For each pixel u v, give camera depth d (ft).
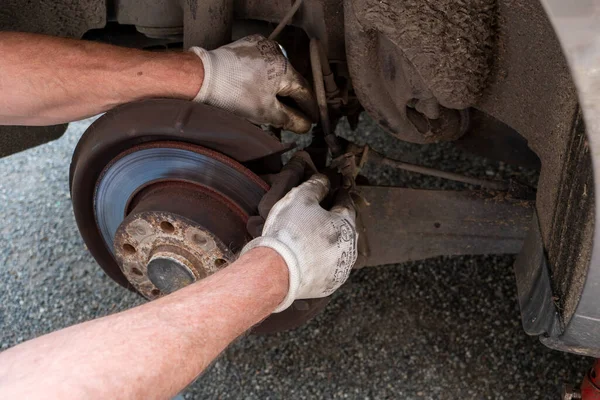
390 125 4.20
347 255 3.51
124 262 3.94
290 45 4.54
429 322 5.31
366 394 4.91
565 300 2.90
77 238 6.38
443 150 6.49
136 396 2.20
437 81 3.40
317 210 3.41
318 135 4.47
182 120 3.49
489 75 3.46
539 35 3.00
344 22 3.76
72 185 4.07
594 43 2.31
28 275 6.09
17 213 6.64
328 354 5.19
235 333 2.71
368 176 6.25
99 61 3.55
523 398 4.77
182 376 2.38
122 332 2.36
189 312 2.58
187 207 3.63
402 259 4.74
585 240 2.64
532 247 3.51
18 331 5.67
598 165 2.39
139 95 3.60
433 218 4.60
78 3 4.17
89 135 3.78
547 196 3.26
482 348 5.10
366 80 3.92
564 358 4.95
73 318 5.72
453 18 3.19
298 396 4.96
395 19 3.26
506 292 5.45
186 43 4.00
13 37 3.57
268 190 3.62
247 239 3.73
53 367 2.14
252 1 4.24
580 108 2.60
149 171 3.78
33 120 3.79
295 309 3.96
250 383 5.08
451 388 4.88
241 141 3.53
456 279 5.58
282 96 4.00
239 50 3.67
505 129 4.41
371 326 5.33
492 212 4.56
